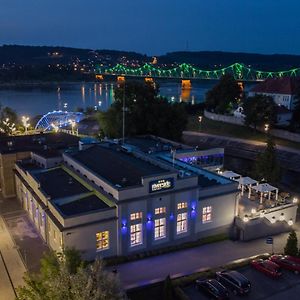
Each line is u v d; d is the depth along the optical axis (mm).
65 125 135500
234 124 125625
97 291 24469
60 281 26172
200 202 50312
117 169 52438
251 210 55094
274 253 47969
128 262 45562
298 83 137500
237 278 40312
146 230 46969
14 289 40219
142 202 46031
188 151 71312
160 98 98438
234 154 102188
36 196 52656
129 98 95375
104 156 57969
